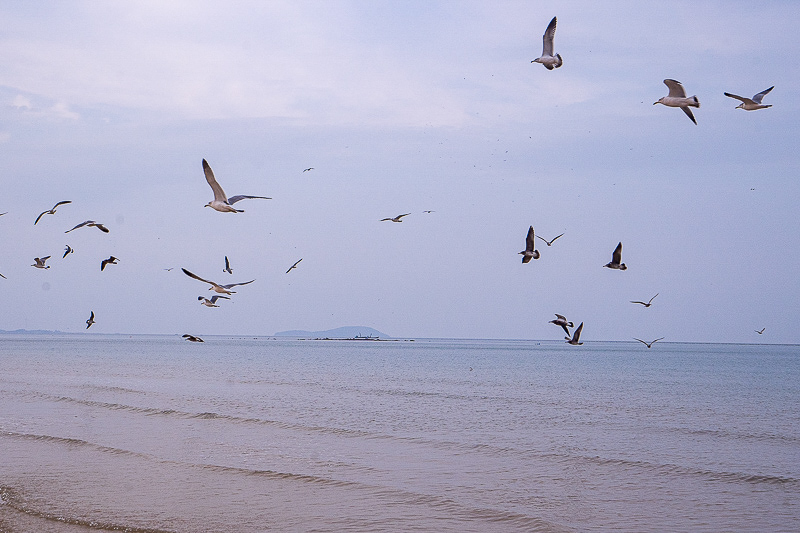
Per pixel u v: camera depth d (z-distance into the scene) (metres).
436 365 96.75
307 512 18.44
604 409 39.69
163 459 24.25
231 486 20.92
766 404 43.44
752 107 18.41
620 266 24.42
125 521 17.66
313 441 27.86
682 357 156.38
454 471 22.98
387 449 26.45
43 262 28.98
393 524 17.55
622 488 21.05
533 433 30.39
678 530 17.31
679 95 19.00
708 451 26.62
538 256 23.28
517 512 18.55
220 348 187.75
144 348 173.75
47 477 21.83
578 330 27.38
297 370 78.44
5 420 32.44
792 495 20.45
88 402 39.66
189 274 17.80
